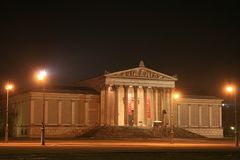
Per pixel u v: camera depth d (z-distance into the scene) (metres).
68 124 170.12
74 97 171.75
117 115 172.88
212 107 193.12
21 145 86.00
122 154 60.16
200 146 88.12
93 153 61.50
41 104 166.62
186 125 187.12
